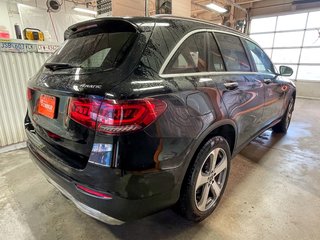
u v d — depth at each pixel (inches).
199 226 63.5
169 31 54.0
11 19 290.0
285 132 150.7
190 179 55.3
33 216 67.7
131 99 39.8
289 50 360.5
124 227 63.2
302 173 95.0
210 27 69.2
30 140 63.1
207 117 55.3
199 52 60.7
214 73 64.3
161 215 68.2
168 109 44.9
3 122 114.2
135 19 51.1
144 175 42.0
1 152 115.5
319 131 156.9
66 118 46.2
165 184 46.4
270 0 360.8
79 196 45.3
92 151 41.4
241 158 109.9
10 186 83.7
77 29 62.7
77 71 48.9
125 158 39.8
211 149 60.0
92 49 53.7
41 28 271.1
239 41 85.3
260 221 65.5
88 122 41.5
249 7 382.3
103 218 45.8
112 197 41.3
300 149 122.6
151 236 60.0
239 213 68.9
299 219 66.5
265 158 110.2
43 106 54.2
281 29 361.7
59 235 60.4
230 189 81.9
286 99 131.6
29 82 64.3
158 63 47.7
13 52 112.0
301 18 339.0
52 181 53.9
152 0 340.8
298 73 356.5
